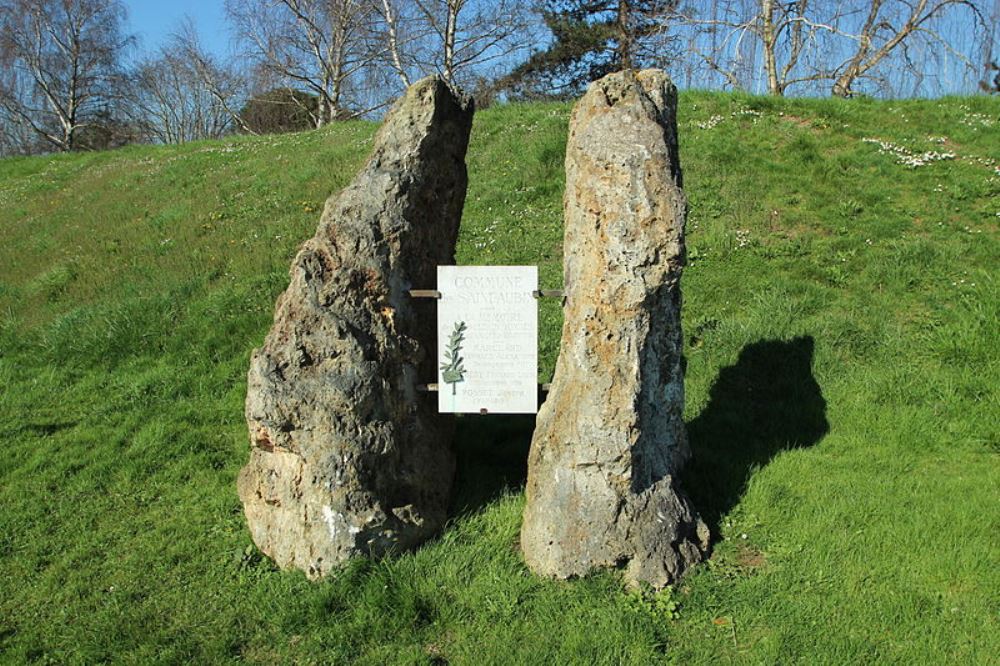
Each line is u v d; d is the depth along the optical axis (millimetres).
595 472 4738
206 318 9531
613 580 4699
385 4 29641
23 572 5168
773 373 7738
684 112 14414
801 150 12453
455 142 5875
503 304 5195
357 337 4918
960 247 9477
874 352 7895
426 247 5633
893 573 4707
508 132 14953
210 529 5660
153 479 6516
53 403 8094
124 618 4605
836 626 4281
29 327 10094
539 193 12281
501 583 4703
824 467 6102
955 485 5738
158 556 5297
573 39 28531
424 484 5391
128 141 47375
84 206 16031
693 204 11062
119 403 7973
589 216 4781
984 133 13000
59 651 4355
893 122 13781
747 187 11406
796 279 9234
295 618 4473
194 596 4824
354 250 5039
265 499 5074
